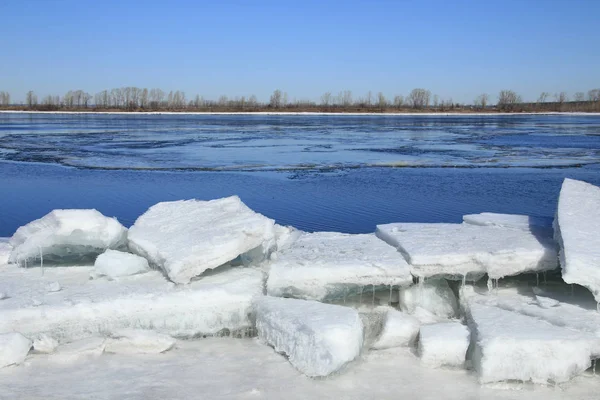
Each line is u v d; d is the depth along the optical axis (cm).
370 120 9625
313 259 775
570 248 719
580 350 603
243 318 734
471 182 2495
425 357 639
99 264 800
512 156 3612
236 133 5784
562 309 691
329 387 591
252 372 621
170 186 2358
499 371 600
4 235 1527
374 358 653
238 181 2508
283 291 747
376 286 757
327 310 681
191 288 741
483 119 10256
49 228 861
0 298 725
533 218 1008
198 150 3931
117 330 684
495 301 739
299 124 7894
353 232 1552
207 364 641
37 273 835
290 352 643
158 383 596
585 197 913
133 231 890
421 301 764
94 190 2247
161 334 682
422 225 957
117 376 610
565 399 575
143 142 4556
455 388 593
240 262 851
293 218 1733
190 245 785
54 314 688
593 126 7412
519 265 767
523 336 611
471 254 763
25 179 2520
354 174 2756
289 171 2869
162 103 14888
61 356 645
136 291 733
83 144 4322
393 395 579
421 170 2922
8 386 584
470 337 647
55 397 566
